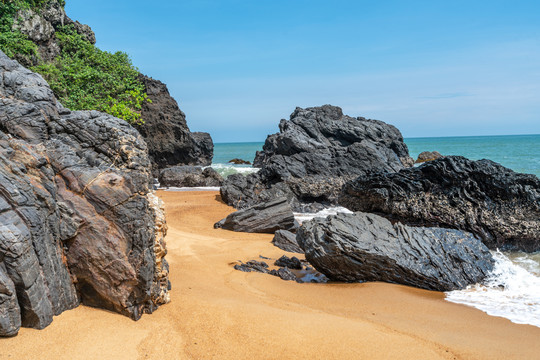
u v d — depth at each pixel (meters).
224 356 6.96
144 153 8.73
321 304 10.27
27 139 7.79
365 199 23.00
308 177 35.50
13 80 8.17
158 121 54.03
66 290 7.68
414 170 22.34
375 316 9.41
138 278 7.70
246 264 14.22
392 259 12.12
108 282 7.78
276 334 7.78
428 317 9.41
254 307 9.23
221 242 17.91
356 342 7.64
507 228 18.88
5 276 6.42
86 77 33.94
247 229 21.41
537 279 12.58
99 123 8.42
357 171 37.59
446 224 20.31
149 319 8.02
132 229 7.79
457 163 20.92
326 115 51.72
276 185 33.25
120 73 45.81
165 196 33.75
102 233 7.78
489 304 10.49
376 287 11.70
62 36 42.59
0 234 6.36
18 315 6.59
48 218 7.45
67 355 6.39
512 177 19.61
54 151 8.02
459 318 9.37
